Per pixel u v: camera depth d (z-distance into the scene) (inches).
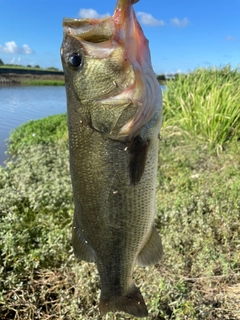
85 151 11.2
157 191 30.0
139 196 11.4
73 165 11.6
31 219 25.1
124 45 10.3
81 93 10.8
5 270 19.9
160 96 11.0
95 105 10.7
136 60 10.5
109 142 10.9
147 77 10.5
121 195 11.3
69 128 11.3
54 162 40.7
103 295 12.9
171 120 50.5
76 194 11.9
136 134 10.7
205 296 18.1
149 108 10.6
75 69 10.7
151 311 16.3
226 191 28.1
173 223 24.0
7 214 24.3
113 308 12.9
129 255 12.3
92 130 11.0
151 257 12.5
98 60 10.4
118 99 10.5
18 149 54.6
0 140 70.1
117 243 11.9
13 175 33.4
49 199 26.6
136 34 10.4
